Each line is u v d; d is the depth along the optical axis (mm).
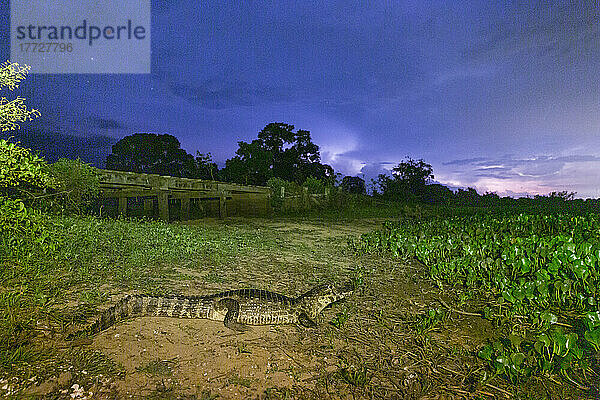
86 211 10797
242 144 29094
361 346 4059
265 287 5863
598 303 4891
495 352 3908
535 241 7535
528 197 29703
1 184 4586
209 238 9008
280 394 3092
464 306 5320
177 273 6039
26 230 5074
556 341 3582
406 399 3145
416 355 3887
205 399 2945
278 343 4020
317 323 4637
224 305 4492
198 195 14133
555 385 3336
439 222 13008
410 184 34125
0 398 2670
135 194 12305
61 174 8328
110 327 3941
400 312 5086
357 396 3156
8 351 3209
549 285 5434
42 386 2871
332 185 25500
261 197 17516
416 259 8180
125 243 7070
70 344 3500
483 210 21328
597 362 3697
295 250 8742
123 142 24391
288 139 37469
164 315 4352
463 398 3178
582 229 10383
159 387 3037
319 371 3502
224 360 3547
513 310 4910
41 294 4363
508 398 3174
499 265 6469
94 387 2938
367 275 6852
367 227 14133
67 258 5855
